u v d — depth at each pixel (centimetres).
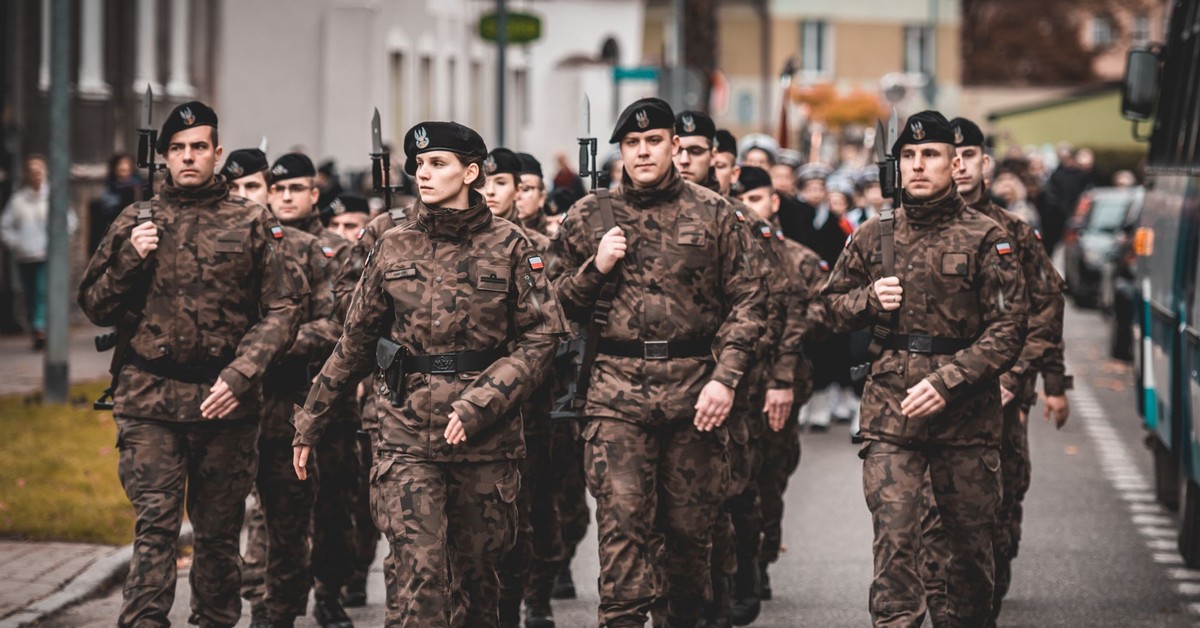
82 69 5325
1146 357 2708
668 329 1652
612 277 1662
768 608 2083
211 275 1695
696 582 1700
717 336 1648
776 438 2148
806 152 9325
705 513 1670
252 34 6312
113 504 2558
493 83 7925
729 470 1714
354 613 2059
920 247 1686
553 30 8500
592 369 1669
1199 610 2080
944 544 1767
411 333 1539
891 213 1711
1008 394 1922
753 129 14512
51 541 2348
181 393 1691
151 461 1675
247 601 2123
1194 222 2262
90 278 1692
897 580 1625
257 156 2048
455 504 1545
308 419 1576
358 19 6291
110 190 4394
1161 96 2802
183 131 1692
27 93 5094
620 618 1619
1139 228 2888
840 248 3219
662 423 1645
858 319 1719
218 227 1702
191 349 1694
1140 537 2544
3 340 4753
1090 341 5503
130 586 1634
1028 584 2227
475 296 1539
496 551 1555
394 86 6675
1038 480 3067
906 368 1681
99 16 5375
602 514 1641
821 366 3566
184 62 6009
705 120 1897
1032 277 1930
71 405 3462
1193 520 2319
